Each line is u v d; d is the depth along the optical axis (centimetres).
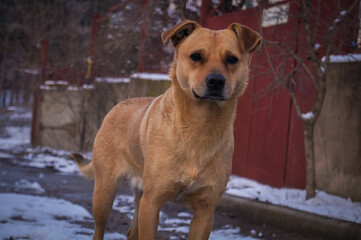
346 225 382
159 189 268
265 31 614
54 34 1430
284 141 588
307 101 552
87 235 378
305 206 455
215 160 268
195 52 259
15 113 2231
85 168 379
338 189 496
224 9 725
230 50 260
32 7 1795
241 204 504
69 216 466
